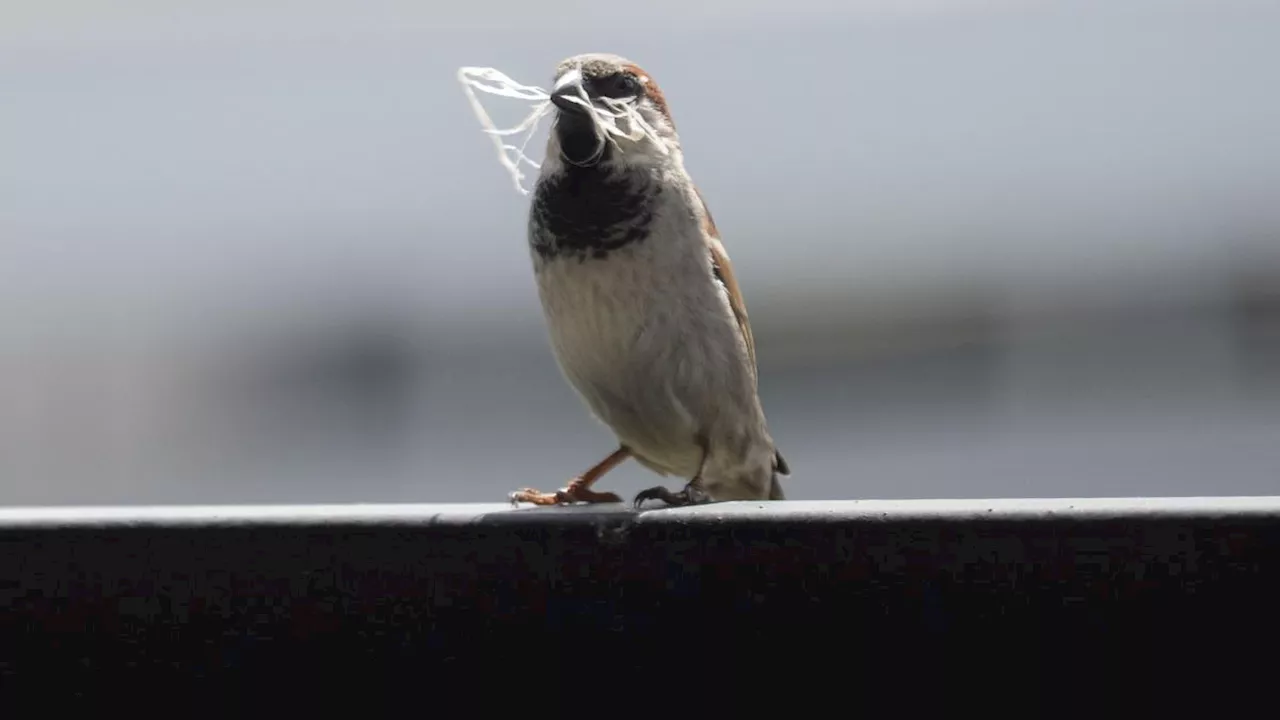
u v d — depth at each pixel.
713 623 3.42
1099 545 3.40
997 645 3.40
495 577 3.42
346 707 3.42
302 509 3.44
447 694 3.42
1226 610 3.39
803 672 3.41
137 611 3.43
